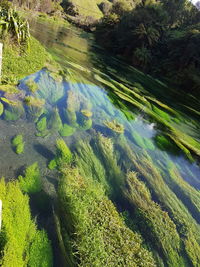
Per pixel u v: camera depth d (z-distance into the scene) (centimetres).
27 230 319
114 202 452
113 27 3369
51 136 570
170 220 446
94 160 530
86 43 2736
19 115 589
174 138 849
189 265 381
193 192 576
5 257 272
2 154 457
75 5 6525
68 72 1041
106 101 922
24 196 372
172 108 1249
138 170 565
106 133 683
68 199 381
